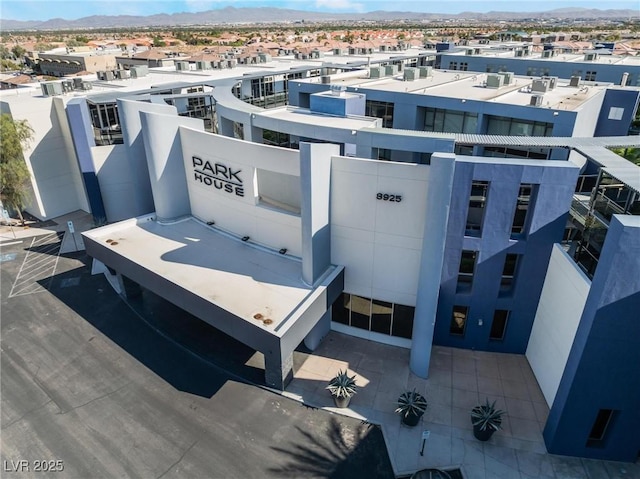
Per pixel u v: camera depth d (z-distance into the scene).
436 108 38.50
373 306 26.08
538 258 22.73
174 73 56.53
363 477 19.00
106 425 21.47
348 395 21.77
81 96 40.78
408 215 22.94
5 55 174.50
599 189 19.48
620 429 18.95
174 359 25.66
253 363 25.25
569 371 18.64
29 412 22.20
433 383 23.64
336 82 46.41
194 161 30.11
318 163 22.20
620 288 16.33
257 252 28.03
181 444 20.47
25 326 28.53
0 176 37.69
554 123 32.97
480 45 96.31
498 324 25.33
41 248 38.19
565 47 88.12
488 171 21.23
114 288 32.56
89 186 39.72
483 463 19.55
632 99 40.75
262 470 19.30
